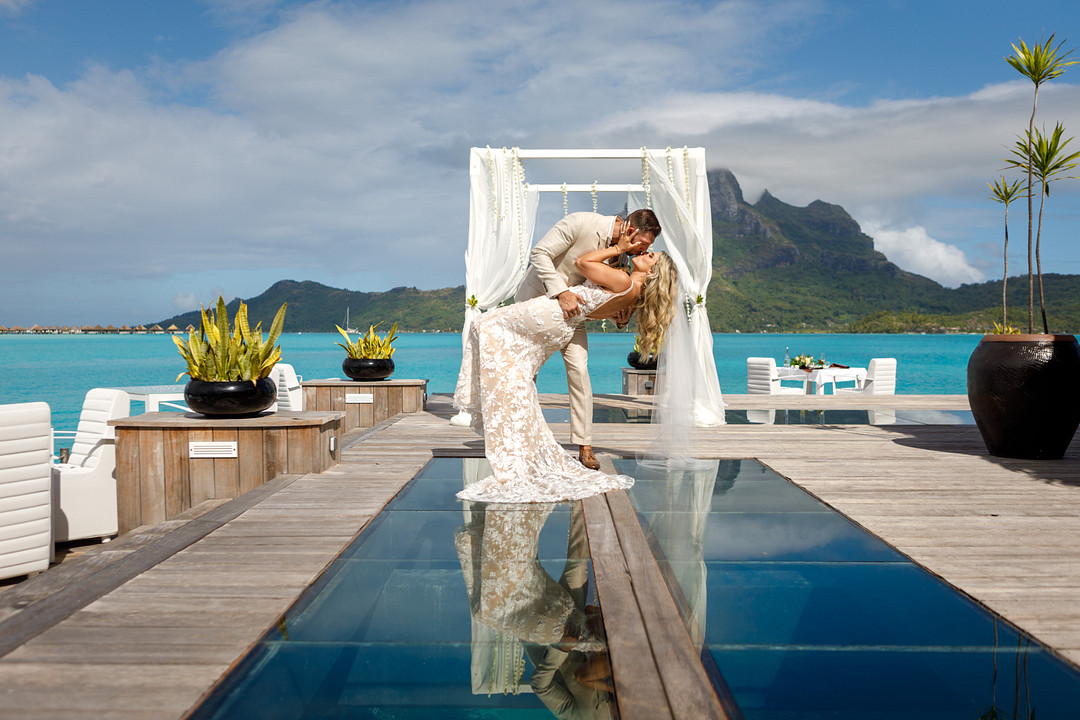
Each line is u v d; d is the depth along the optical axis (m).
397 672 1.44
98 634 1.61
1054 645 1.58
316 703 1.29
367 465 3.90
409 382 6.89
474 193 6.32
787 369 9.78
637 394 8.81
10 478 2.81
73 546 3.54
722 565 2.16
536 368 3.58
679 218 5.99
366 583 2.00
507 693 1.33
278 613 1.75
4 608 1.78
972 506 2.95
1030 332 4.09
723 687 1.37
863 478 3.55
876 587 1.97
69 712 1.26
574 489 3.23
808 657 1.51
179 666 1.45
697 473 3.72
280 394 6.27
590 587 1.97
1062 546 2.37
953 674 1.43
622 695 1.33
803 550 2.32
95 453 3.68
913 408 7.28
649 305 3.89
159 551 2.27
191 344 3.53
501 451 3.39
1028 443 4.09
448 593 1.92
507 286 6.35
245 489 3.47
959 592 1.94
